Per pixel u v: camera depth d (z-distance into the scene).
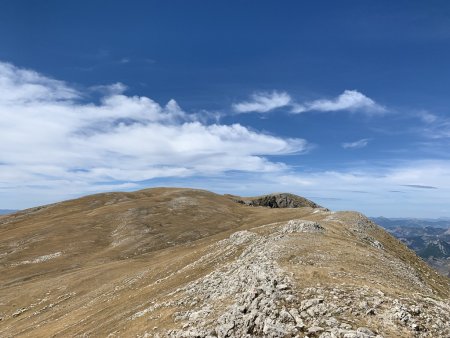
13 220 164.25
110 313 46.81
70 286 73.38
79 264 94.88
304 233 51.19
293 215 142.00
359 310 22.80
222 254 56.81
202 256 61.91
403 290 29.50
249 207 182.00
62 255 102.19
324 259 37.59
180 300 35.28
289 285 26.56
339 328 20.53
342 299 24.20
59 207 181.00
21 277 86.75
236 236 64.00
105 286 67.88
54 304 66.75
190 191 198.75
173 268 62.94
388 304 23.83
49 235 119.81
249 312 24.23
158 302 39.22
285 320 21.97
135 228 124.56
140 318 34.94
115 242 114.38
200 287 37.50
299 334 20.59
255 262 37.72
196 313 28.81
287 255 38.31
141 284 60.62
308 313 22.55
